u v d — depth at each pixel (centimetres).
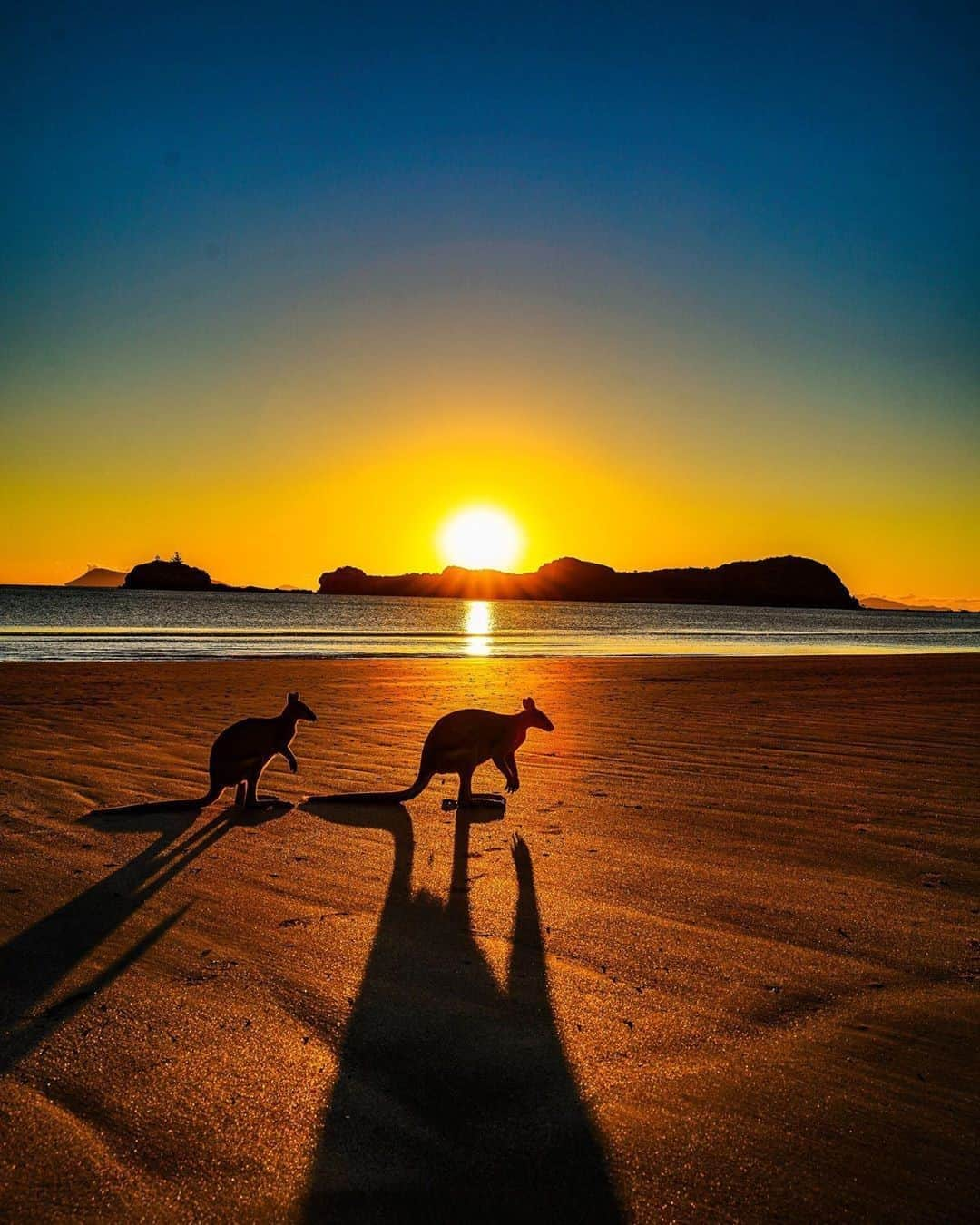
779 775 968
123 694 1634
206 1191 310
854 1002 449
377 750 1123
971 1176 319
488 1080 378
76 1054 395
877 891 608
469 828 768
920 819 784
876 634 6681
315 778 960
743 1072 385
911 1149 334
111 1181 314
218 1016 431
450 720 837
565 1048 404
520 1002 448
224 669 2245
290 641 4019
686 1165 325
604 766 1023
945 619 14838
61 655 2869
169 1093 367
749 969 486
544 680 2084
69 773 953
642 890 611
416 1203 306
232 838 733
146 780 926
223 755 806
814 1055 399
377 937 529
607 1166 325
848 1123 349
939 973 483
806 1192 311
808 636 5938
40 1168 320
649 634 5559
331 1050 401
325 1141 337
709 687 1917
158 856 682
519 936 532
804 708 1536
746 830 754
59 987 461
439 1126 347
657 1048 405
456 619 8162
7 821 767
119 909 570
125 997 450
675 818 796
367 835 745
